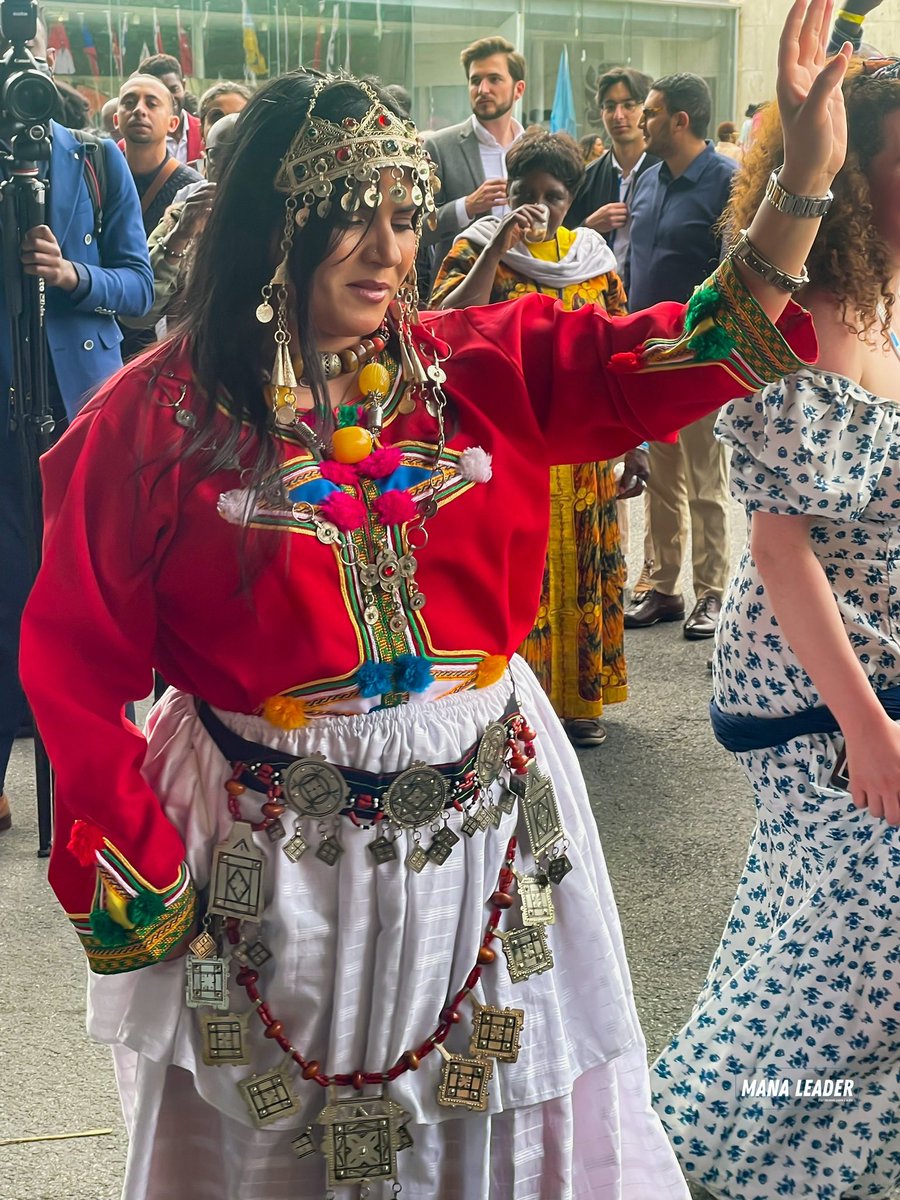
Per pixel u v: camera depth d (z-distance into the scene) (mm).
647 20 11922
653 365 1646
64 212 3793
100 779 1558
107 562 1586
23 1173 2461
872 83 2029
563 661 4395
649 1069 2580
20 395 3535
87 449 1596
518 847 1767
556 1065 1760
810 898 2236
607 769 4254
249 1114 1677
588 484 4285
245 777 1659
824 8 1586
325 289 1584
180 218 3824
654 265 5516
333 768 1630
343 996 1658
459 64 10172
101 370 3861
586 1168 1853
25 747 4539
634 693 4934
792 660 2205
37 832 3875
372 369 1654
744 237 1603
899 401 2117
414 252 1622
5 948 3254
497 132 6152
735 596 2285
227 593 1593
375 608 1631
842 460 2053
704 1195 2377
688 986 3010
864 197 2027
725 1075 2291
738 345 1612
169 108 5449
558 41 11336
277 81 1583
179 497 1579
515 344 1708
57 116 4066
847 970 2197
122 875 1566
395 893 1649
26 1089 2711
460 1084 1711
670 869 3590
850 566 2150
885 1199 2275
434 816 1657
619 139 6500
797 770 2254
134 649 1621
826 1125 2252
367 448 1629
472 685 1722
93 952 1619
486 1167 1749
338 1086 1694
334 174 1527
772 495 2080
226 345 1594
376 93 1576
